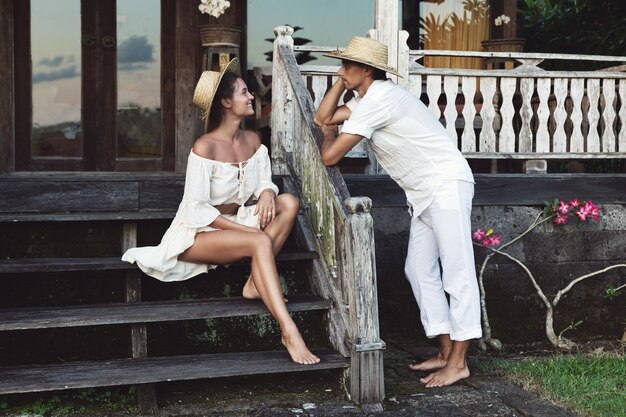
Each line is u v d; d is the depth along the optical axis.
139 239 4.30
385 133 3.73
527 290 5.13
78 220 3.98
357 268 3.46
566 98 5.71
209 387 3.70
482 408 3.45
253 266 3.61
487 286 5.08
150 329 3.96
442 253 3.77
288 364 3.45
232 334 4.09
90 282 4.03
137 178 4.29
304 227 4.26
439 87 5.12
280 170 4.70
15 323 3.32
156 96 6.29
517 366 4.11
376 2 5.03
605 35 7.71
